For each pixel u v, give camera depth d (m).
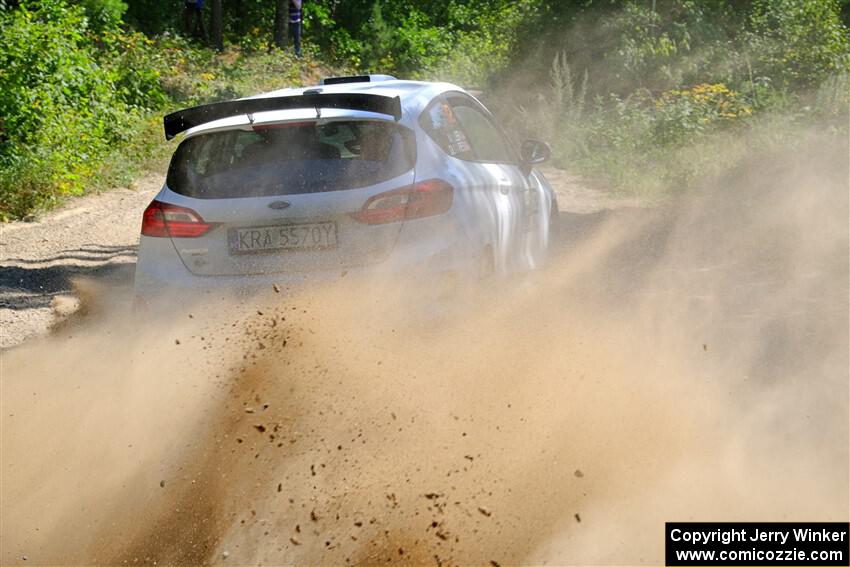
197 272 9.19
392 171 8.98
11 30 25.92
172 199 9.36
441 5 64.56
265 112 9.30
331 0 61.28
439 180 9.16
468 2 66.62
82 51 29.55
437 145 9.63
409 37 56.00
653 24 36.62
